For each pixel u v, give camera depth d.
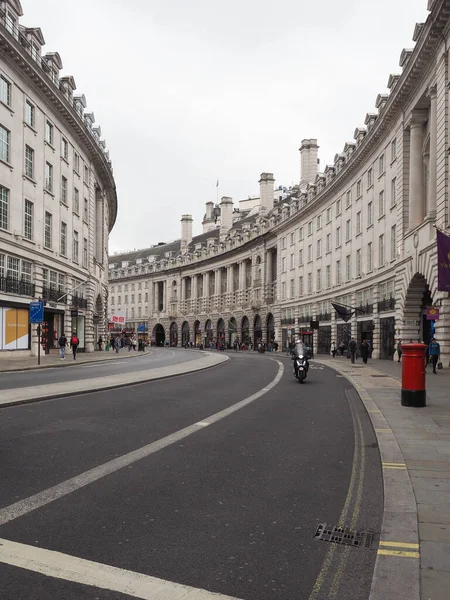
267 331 72.62
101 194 56.03
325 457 7.31
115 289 124.25
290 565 3.87
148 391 15.09
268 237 72.00
